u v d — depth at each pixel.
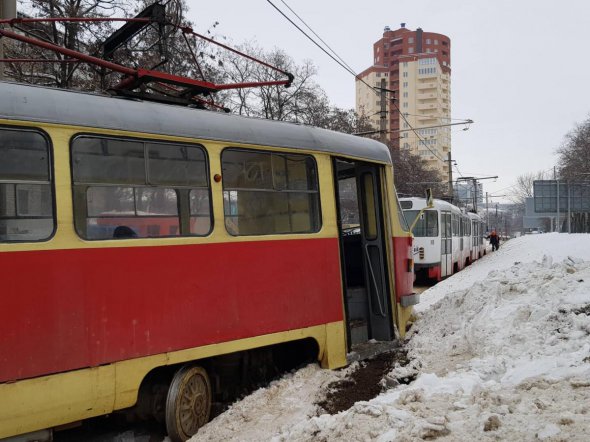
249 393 6.04
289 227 6.19
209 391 5.31
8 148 4.16
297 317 6.08
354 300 7.74
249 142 5.80
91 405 4.35
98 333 4.42
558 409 3.66
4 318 3.97
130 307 4.63
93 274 4.44
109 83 14.34
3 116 4.15
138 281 4.71
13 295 4.03
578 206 52.69
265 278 5.77
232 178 5.62
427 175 49.72
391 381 5.77
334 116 34.84
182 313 4.98
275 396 5.66
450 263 22.77
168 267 4.93
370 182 7.94
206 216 5.34
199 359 5.32
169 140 5.11
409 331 8.20
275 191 6.06
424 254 20.36
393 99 24.22
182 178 5.20
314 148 6.59
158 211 4.98
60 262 4.28
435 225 20.70
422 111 91.94
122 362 4.54
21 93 4.32
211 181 5.41
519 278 7.74
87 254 4.43
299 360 6.75
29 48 15.48
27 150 4.25
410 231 8.61
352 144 7.29
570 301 6.12
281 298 5.92
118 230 4.68
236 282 5.48
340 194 7.96
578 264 8.20
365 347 7.24
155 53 14.65
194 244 5.16
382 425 3.83
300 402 5.54
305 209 6.43
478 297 7.68
